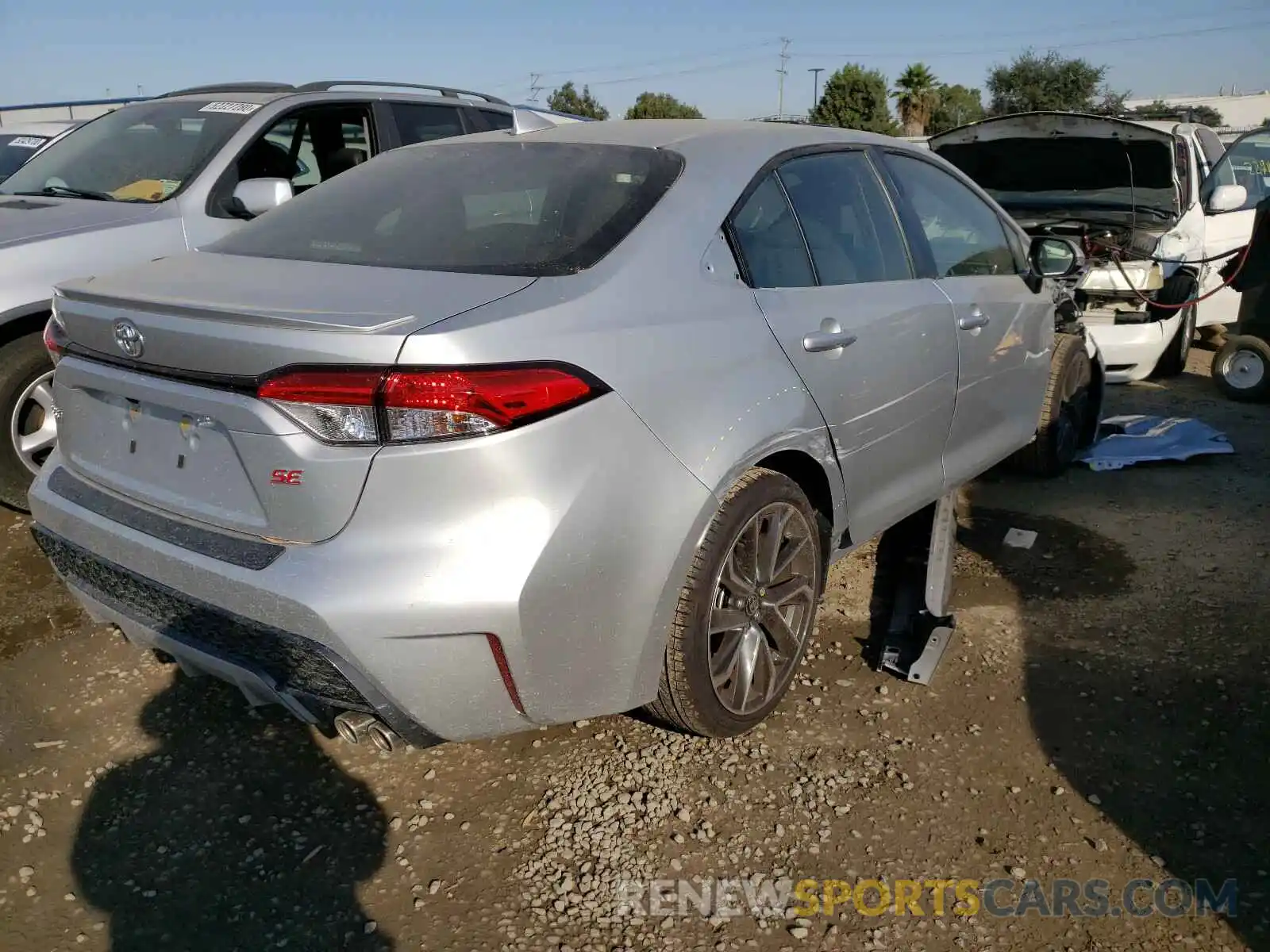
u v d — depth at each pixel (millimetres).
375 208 2928
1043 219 7008
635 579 2373
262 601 2178
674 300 2557
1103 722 3033
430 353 2084
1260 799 2703
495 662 2217
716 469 2498
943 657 3369
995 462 4184
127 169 4934
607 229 2598
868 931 2297
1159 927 2303
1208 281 7375
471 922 2316
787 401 2734
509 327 2197
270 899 2383
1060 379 4793
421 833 2592
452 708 2242
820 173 3254
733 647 2768
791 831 2592
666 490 2398
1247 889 2406
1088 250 6430
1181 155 7141
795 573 2992
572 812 2656
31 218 4371
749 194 2922
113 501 2584
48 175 5086
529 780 2781
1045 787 2758
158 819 2639
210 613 2303
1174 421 5859
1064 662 3354
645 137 3049
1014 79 47312
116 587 2574
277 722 3035
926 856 2518
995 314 3891
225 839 2572
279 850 2535
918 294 3420
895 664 3275
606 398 2293
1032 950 2248
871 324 3123
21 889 2400
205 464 2355
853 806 2684
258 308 2207
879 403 3170
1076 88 46438
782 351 2768
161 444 2463
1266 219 6332
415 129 5863
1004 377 4043
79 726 3016
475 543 2139
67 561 2725
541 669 2271
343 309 2191
